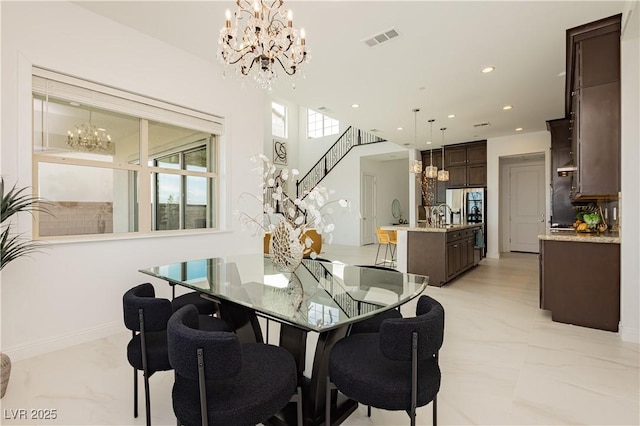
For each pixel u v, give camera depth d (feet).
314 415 5.68
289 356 5.16
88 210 9.82
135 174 10.85
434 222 19.15
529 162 26.99
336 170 35.09
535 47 10.88
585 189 9.80
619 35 9.27
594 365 7.89
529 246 27.07
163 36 10.61
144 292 6.46
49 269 8.61
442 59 11.73
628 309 9.35
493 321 10.91
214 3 8.80
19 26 8.05
